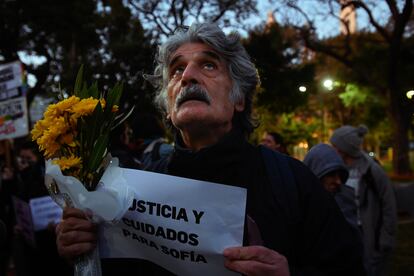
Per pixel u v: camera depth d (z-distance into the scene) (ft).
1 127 15.26
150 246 4.17
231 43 4.70
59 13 44.34
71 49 48.14
